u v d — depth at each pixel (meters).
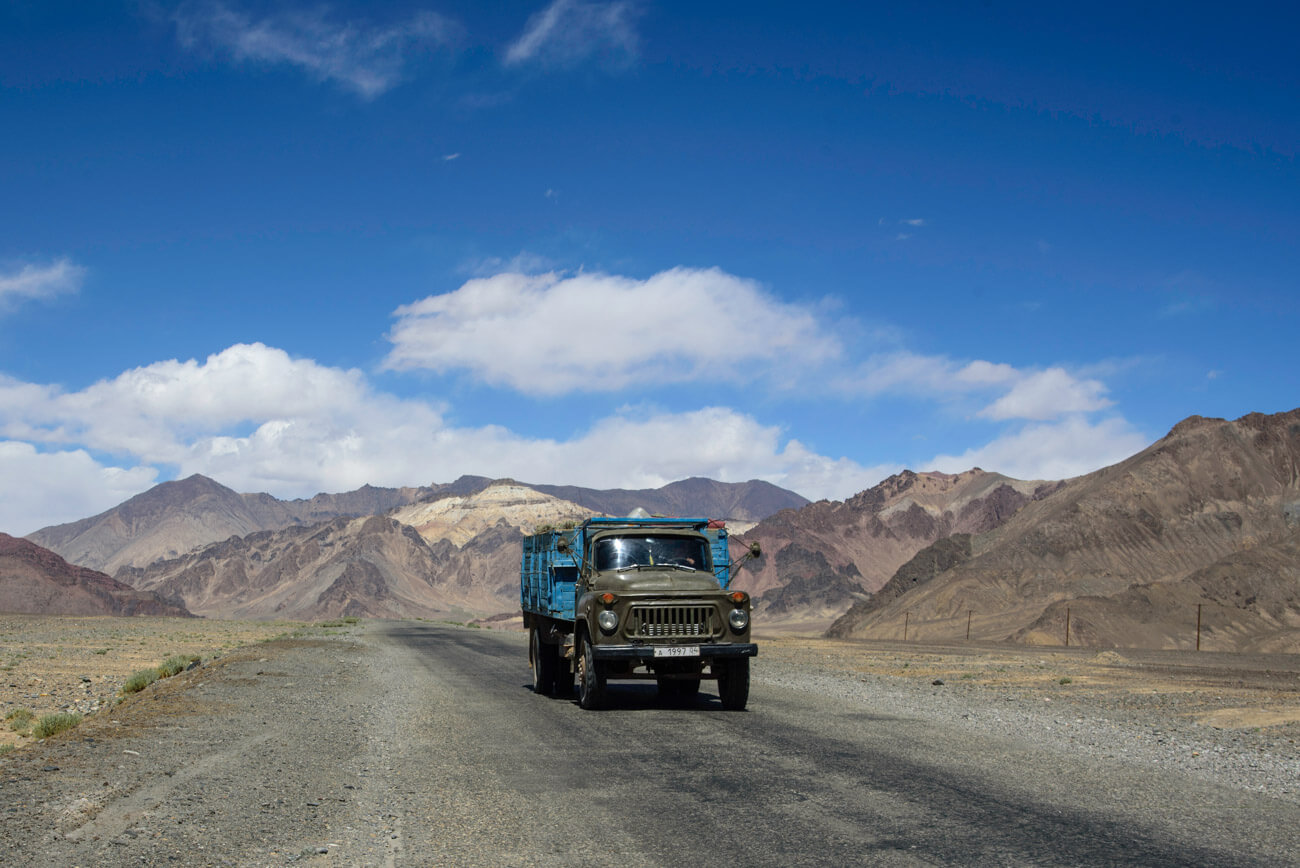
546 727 13.62
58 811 8.05
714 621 15.86
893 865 6.79
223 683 20.47
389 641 42.62
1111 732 14.23
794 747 11.80
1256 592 151.50
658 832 7.66
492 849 7.20
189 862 6.79
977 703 18.56
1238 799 9.23
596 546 17.14
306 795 8.99
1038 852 7.14
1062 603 142.62
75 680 25.48
